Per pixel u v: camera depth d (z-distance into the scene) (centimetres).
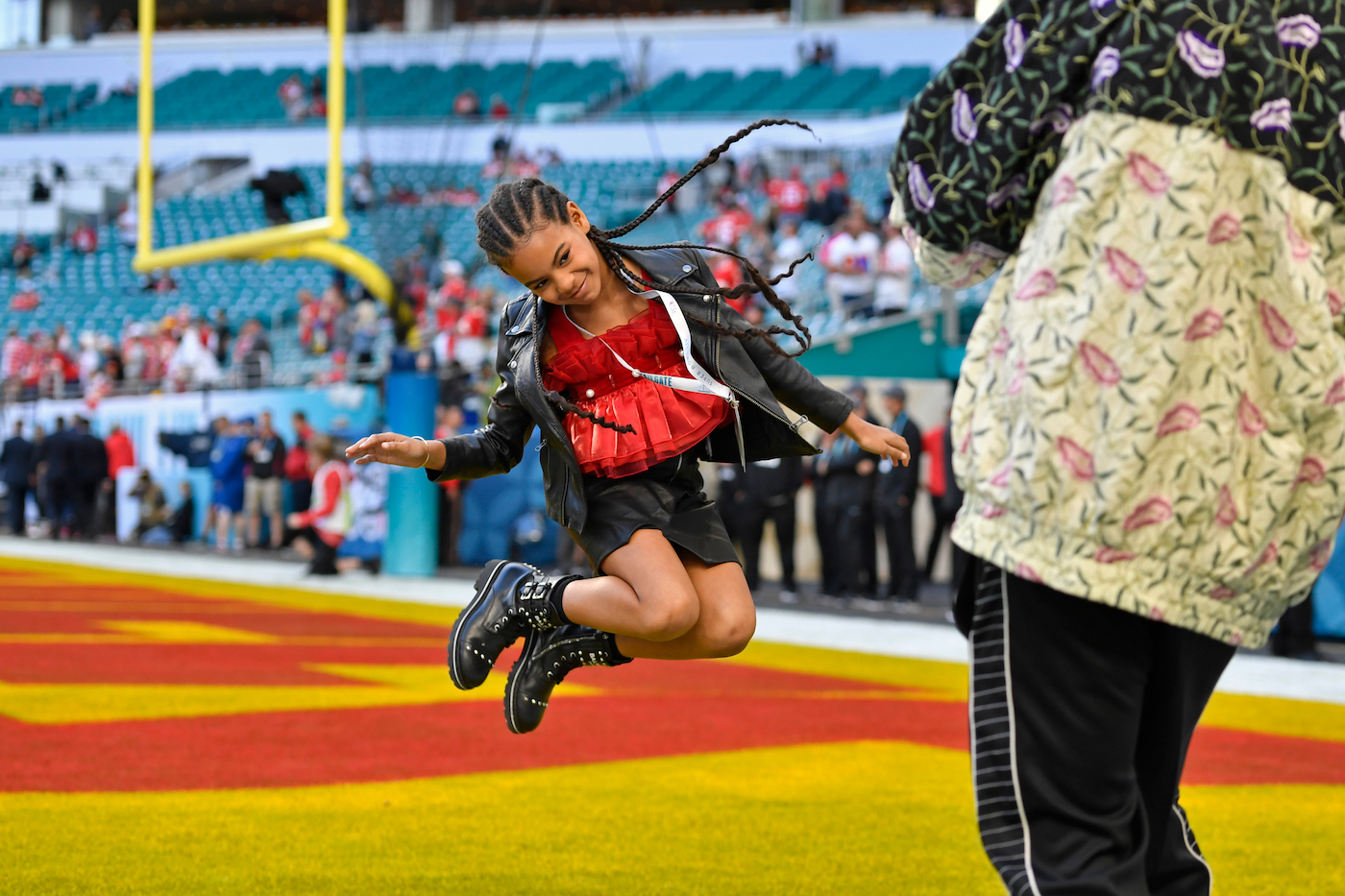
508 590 369
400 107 3578
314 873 399
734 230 2375
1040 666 266
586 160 3441
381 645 1019
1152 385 247
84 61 4122
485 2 3828
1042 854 264
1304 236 250
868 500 1447
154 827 446
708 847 444
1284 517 258
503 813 483
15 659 857
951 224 270
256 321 2591
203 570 1739
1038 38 257
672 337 346
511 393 362
